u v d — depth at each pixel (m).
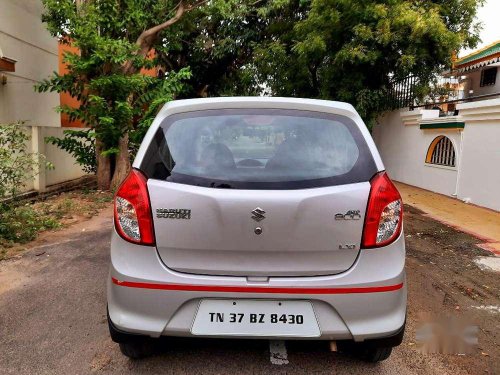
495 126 7.79
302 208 2.12
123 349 2.51
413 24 9.47
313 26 11.11
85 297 3.55
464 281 4.23
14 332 2.95
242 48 14.98
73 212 6.90
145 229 2.16
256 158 2.31
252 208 2.11
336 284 2.12
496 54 12.38
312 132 2.40
